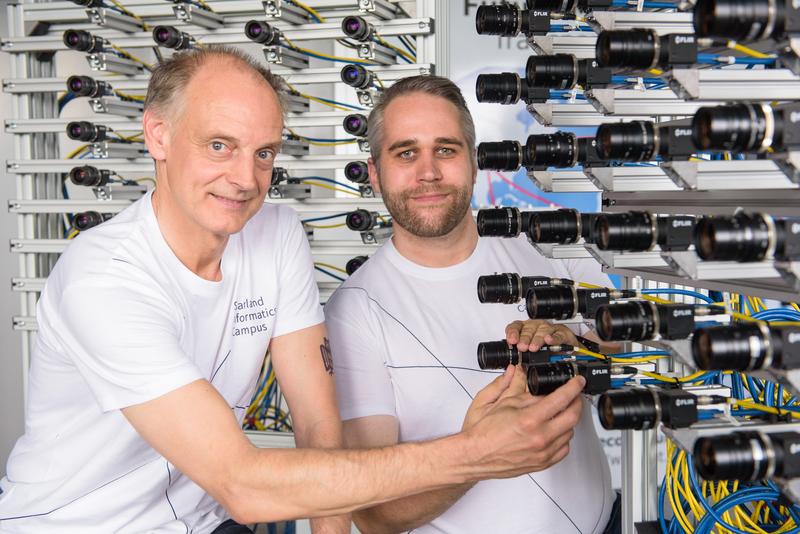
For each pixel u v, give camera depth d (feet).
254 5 8.21
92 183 8.54
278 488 3.80
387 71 8.03
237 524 5.18
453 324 5.69
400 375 5.67
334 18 8.37
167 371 3.96
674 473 4.21
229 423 3.90
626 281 4.88
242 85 4.19
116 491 4.70
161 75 4.39
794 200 2.82
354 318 5.78
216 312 4.80
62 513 4.71
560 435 3.84
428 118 5.52
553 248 4.28
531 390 3.81
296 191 8.34
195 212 4.33
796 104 2.57
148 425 3.99
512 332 4.41
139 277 4.29
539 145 3.85
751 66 3.59
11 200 8.96
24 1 8.91
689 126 2.93
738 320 3.08
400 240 5.90
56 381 4.56
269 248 5.15
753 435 2.57
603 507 5.67
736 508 3.94
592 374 3.65
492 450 3.81
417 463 3.85
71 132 8.35
